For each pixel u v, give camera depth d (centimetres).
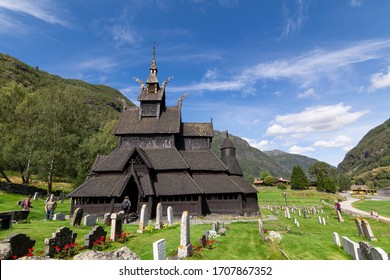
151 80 4544
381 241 2030
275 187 14112
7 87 6091
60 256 1214
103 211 3167
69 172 6131
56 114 5681
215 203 3478
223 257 1348
